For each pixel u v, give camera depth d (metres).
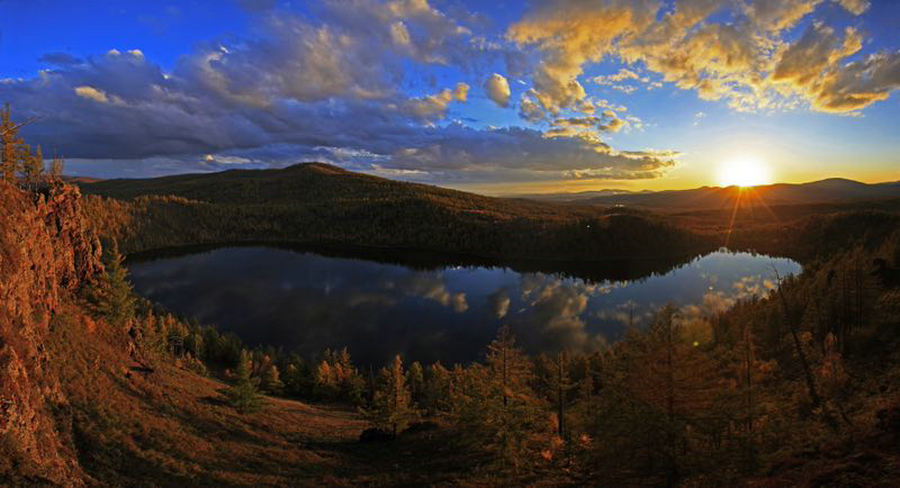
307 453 37.03
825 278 73.38
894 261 79.12
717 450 20.03
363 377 94.56
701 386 19.12
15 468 18.81
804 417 31.12
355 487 30.38
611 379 26.05
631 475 19.95
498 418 30.72
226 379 82.19
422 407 71.94
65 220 48.78
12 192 38.59
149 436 31.27
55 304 39.84
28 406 22.47
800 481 16.64
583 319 154.25
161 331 85.94
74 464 23.42
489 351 126.69
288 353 124.06
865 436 18.75
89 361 37.16
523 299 184.25
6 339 24.73
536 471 28.67
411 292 198.62
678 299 174.62
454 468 32.31
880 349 45.44
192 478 27.45
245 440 37.56
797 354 50.75
